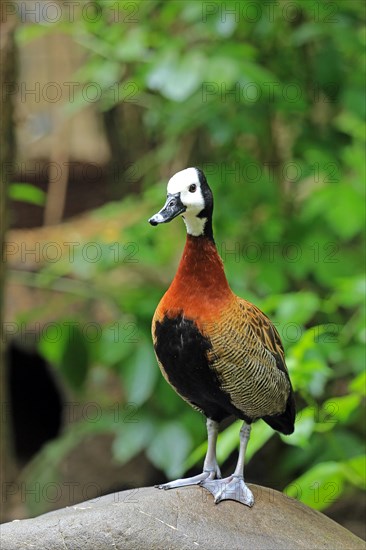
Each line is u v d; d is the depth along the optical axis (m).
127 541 6.31
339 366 11.46
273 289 10.83
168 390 10.69
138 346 10.52
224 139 10.83
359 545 6.90
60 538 6.36
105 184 16.19
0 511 11.99
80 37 11.11
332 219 10.87
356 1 11.47
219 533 6.44
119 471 13.46
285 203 11.98
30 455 15.20
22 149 17.03
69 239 13.96
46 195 16.12
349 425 12.22
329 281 11.13
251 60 10.77
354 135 11.89
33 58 18.91
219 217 11.10
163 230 11.34
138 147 14.59
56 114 17.45
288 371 7.87
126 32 11.38
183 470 9.48
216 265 6.59
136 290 11.05
